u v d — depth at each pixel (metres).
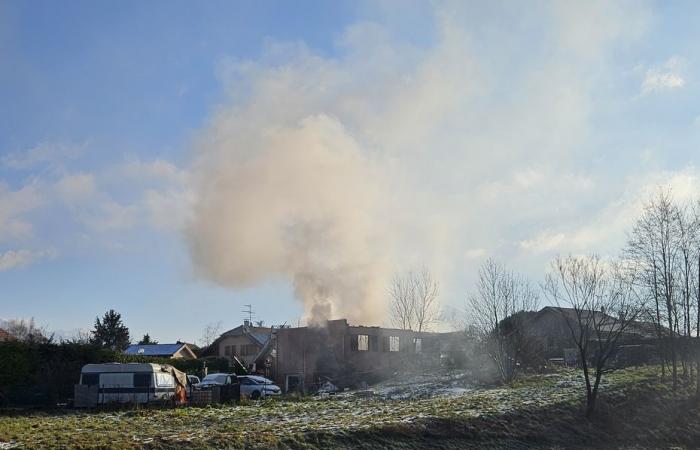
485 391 35.25
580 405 29.69
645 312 33.56
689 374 37.09
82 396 30.42
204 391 32.03
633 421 29.31
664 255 36.47
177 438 19.03
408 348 54.09
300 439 20.58
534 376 40.53
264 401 33.97
